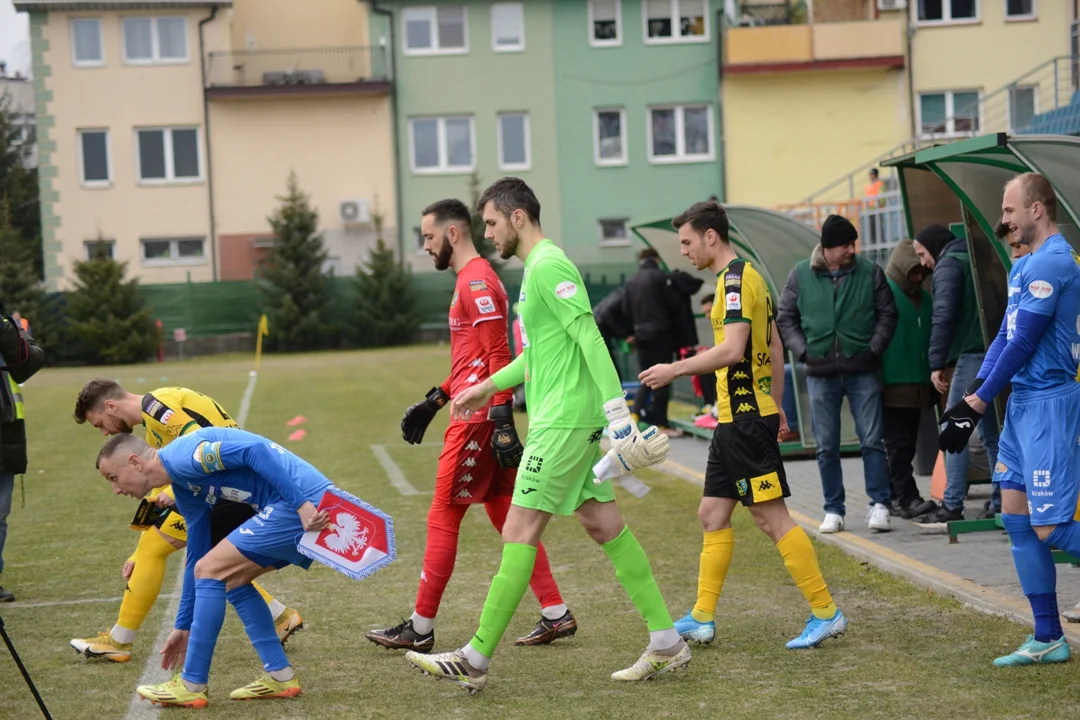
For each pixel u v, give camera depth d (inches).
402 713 236.5
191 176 1930.4
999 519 381.1
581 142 1927.9
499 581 247.9
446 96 1923.0
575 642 290.2
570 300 246.2
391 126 1918.1
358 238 1936.5
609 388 243.4
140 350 1782.7
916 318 421.7
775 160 1897.1
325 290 1873.8
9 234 1888.5
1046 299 243.1
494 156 1934.1
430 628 286.5
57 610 331.9
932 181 434.6
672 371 269.1
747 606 319.6
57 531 455.5
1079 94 967.6
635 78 1914.4
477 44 1916.8
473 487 286.4
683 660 255.4
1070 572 338.0
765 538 410.9
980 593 310.0
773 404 278.8
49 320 1788.9
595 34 1916.8
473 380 288.7
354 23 1995.6
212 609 243.4
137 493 246.8
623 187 1931.6
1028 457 247.8
